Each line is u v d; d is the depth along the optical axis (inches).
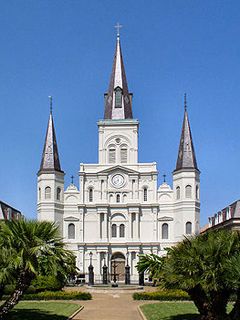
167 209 3191.4
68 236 3179.1
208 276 887.7
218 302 933.8
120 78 3393.2
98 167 3255.4
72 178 3243.1
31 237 893.8
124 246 3157.0
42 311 1230.3
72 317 1163.3
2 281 860.6
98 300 1588.3
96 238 3174.2
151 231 3179.1
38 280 1547.7
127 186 3223.4
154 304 1416.1
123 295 1800.0
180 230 3100.4
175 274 919.0
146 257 1025.5
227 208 2610.7
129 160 3250.5
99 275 3115.2
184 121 3253.0
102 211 3179.1
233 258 867.4
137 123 3270.2
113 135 3275.1
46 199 3154.5
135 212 3176.7
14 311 1218.6
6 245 883.4
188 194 3112.7
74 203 3213.6
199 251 911.7
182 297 1530.5
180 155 3193.9
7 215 2630.4
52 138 3253.0
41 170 3176.7
